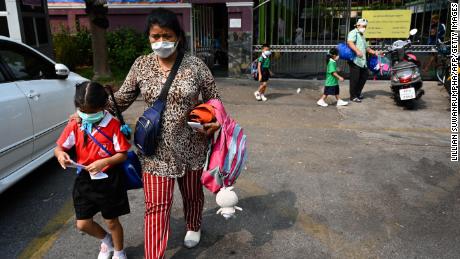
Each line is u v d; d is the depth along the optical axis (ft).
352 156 16.75
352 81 25.77
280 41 34.63
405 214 12.04
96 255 10.18
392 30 31.35
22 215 12.14
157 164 8.63
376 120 22.17
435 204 12.65
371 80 32.78
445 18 31.14
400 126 21.06
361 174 14.92
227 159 8.80
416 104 25.32
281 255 10.11
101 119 8.45
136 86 8.74
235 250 10.32
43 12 25.94
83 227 9.04
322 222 11.62
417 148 17.66
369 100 26.53
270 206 12.56
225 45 41.70
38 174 15.11
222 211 9.00
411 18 31.65
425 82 31.09
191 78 8.41
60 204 12.85
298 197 13.15
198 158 9.14
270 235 10.98
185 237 10.46
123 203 9.00
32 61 14.43
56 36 37.58
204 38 37.93
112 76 33.86
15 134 12.08
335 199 12.99
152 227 8.69
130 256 10.11
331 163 16.01
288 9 34.53
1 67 12.47
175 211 12.30
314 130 20.45
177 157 8.70
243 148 9.03
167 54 8.09
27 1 24.03
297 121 22.13
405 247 10.41
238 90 30.22
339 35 32.89
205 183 8.87
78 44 38.73
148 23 7.97
